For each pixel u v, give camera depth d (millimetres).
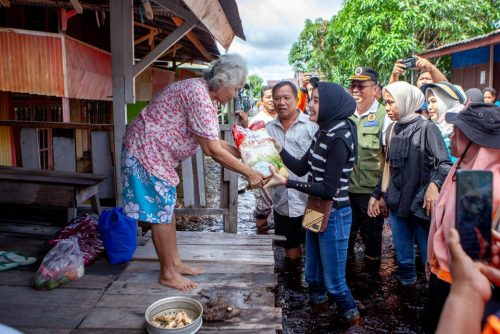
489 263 1203
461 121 2051
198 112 2729
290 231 4508
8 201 3848
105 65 7586
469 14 11969
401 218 3811
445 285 2148
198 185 4402
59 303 2793
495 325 1136
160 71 12125
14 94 7066
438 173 3301
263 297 2904
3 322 2555
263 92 5852
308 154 3402
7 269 3266
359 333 3291
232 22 5023
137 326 2539
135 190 2857
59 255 3090
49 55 5660
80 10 4578
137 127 2857
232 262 3512
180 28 4371
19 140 4734
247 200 8117
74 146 4793
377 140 4414
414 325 3414
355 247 5176
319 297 3623
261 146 3098
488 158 1948
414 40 11516
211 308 2613
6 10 6359
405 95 3576
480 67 10812
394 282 4168
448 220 2086
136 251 3689
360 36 12188
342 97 2965
